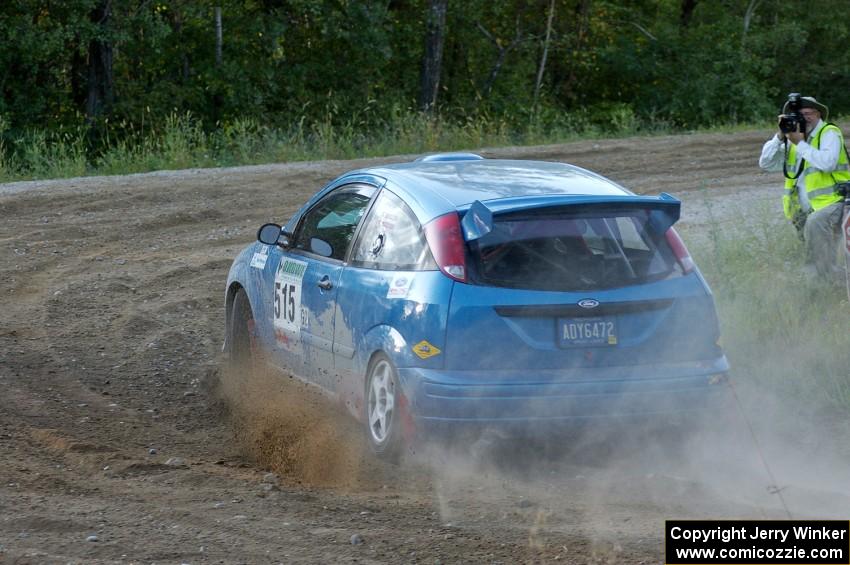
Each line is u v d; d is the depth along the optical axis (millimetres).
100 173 36781
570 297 9484
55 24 50281
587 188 10539
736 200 27297
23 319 16656
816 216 15234
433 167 11422
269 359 12969
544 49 68938
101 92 54188
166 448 11000
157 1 54375
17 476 9656
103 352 14961
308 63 60250
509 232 9680
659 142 41688
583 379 9438
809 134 15461
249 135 42125
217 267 20891
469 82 69125
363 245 10984
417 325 9594
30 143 49688
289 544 7938
